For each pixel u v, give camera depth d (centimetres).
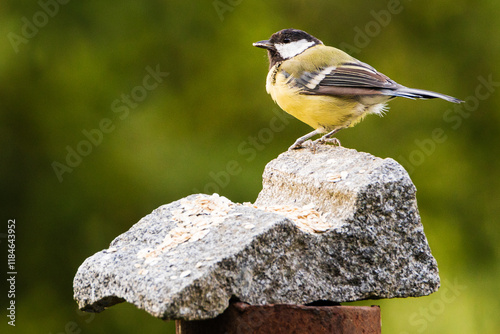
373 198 481
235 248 440
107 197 1270
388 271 482
